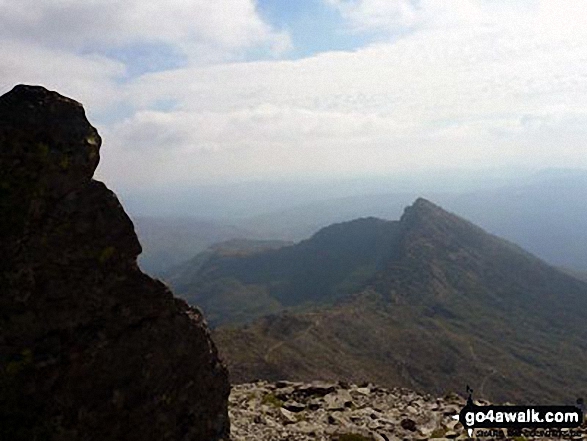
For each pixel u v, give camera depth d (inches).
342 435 1184.8
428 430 1300.4
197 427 885.8
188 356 882.1
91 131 811.4
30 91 790.5
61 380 764.6
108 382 799.7
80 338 783.1
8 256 748.6
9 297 748.0
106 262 810.8
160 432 839.7
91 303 798.5
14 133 759.7
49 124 778.8
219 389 928.9
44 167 766.5
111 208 816.3
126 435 807.7
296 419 1309.1
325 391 1608.0
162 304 856.3
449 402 1572.3
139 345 828.0
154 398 835.4
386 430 1280.8
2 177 752.3
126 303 824.3
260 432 1145.4
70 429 762.8
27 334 755.4
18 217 754.2
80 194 794.8
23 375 743.7
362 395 1610.5
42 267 766.5
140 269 843.4
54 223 773.3
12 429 732.7
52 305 771.4
